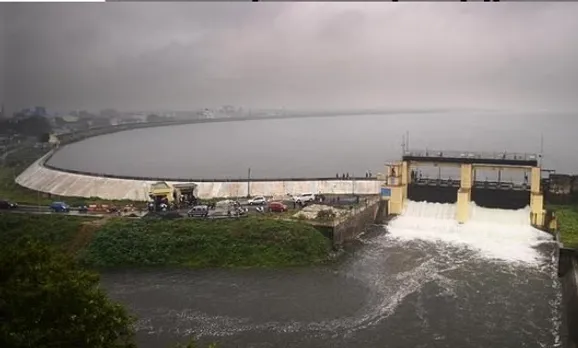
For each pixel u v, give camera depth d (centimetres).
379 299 7675
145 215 10694
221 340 6462
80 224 10300
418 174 16250
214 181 13338
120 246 9550
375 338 6512
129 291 8088
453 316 7100
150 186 12588
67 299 4600
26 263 4853
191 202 11825
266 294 7919
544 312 7181
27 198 13650
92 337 4612
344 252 9856
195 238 9688
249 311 7300
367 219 11494
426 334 6600
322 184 13412
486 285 8125
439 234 10925
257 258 9325
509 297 7681
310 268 9062
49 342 4428
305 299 7706
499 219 11319
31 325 4372
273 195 13012
